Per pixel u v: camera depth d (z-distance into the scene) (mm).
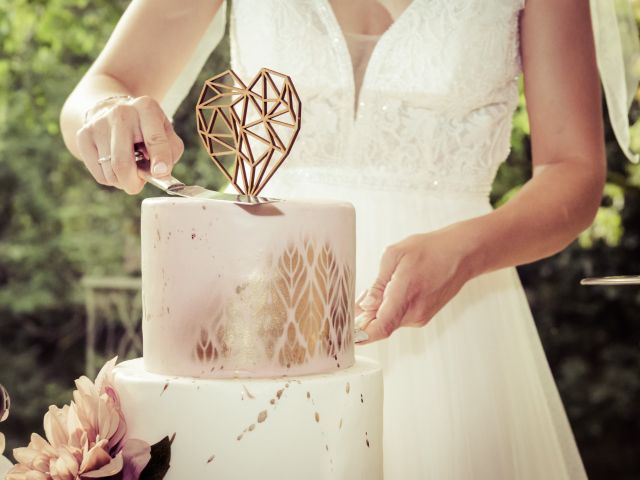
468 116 1369
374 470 890
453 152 1364
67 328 6312
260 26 1353
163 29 1336
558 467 1340
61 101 5816
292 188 1362
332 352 870
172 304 839
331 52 1329
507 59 1344
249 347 827
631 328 4824
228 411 802
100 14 5301
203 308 829
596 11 1602
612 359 4844
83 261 6059
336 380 829
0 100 5898
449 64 1319
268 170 1368
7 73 5789
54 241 6254
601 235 4383
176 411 809
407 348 1293
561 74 1309
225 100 2375
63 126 1182
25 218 6273
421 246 1094
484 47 1324
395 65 1328
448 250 1094
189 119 3814
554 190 1235
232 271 824
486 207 1413
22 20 5336
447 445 1267
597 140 1314
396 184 1358
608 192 4414
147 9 1334
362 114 1341
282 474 811
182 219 829
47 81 5797
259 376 830
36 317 6328
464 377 1301
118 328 5254
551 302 4836
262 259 823
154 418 816
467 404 1287
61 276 6305
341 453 839
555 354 4887
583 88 1313
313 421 816
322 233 847
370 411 874
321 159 1362
